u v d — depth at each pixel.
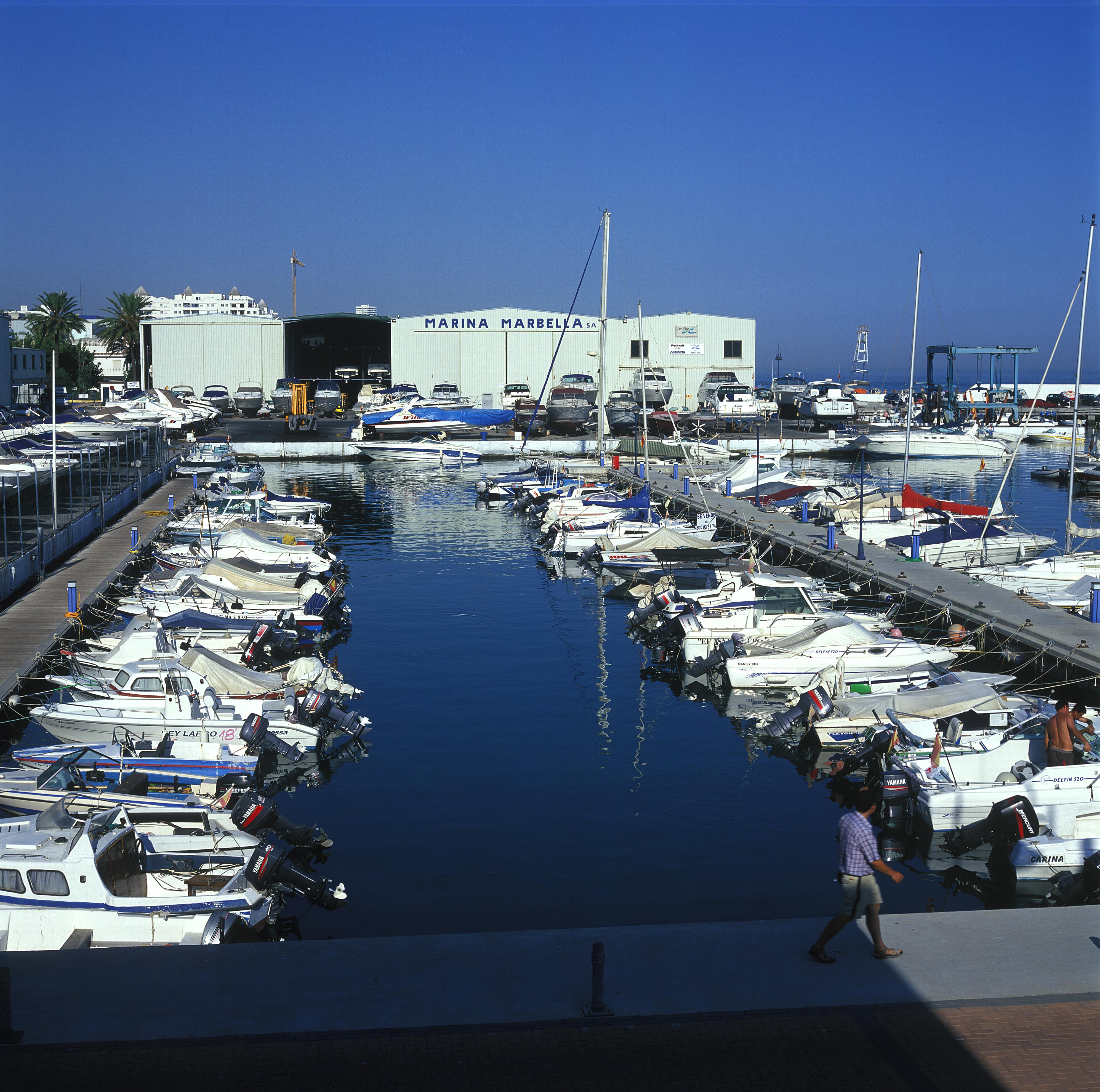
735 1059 9.31
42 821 15.84
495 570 45.09
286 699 24.70
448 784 22.08
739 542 47.59
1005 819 18.16
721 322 112.75
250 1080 8.98
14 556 34.59
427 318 112.31
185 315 117.75
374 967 10.73
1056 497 67.38
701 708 27.39
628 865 18.31
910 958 10.93
